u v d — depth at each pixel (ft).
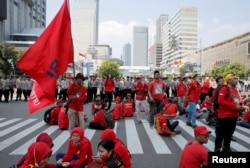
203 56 399.03
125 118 48.29
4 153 25.93
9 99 84.53
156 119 34.27
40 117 48.78
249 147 28.32
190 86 39.68
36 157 11.53
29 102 17.58
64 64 18.69
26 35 333.42
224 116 23.61
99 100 50.39
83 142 17.95
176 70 354.95
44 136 15.43
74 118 29.81
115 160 14.58
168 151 26.71
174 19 454.40
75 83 29.48
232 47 307.17
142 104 43.52
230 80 23.81
